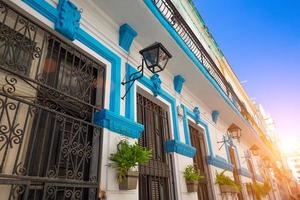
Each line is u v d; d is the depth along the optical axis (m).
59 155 2.44
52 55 2.93
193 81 6.29
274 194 16.45
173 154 4.80
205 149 6.78
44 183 2.21
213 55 9.92
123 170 3.05
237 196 8.31
